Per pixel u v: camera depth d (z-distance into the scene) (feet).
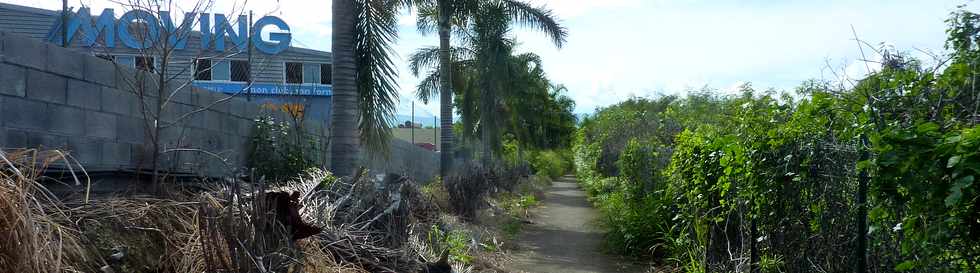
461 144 91.71
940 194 10.19
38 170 15.11
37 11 59.16
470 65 78.28
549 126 166.40
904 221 11.44
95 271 14.98
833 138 15.14
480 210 46.70
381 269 20.08
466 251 29.12
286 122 36.42
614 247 33.04
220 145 29.81
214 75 66.59
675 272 27.07
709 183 22.80
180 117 26.40
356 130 35.37
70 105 21.07
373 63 36.09
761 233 18.62
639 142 47.73
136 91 23.39
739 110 19.76
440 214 35.14
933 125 10.47
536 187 86.94
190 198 21.07
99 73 22.41
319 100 75.56
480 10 62.44
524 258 31.94
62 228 14.47
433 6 63.10
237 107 31.48
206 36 33.53
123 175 20.75
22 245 11.73
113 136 22.99
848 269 15.17
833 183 15.34
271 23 72.33
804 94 18.26
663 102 107.04
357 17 35.88
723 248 22.61
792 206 16.72
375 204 23.43
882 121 13.46
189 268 16.39
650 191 36.17
